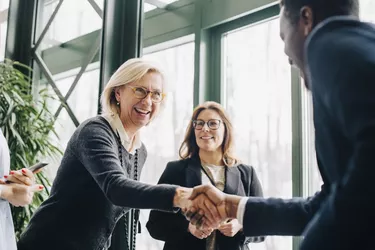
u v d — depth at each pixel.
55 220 1.56
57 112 4.07
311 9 0.93
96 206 1.58
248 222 1.25
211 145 2.35
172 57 3.73
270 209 1.23
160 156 3.63
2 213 1.68
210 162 2.39
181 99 3.59
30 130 3.61
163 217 2.28
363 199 0.67
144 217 3.51
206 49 3.51
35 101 4.07
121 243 2.76
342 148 0.81
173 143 3.57
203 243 2.20
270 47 3.21
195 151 2.42
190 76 3.57
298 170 2.87
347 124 0.73
